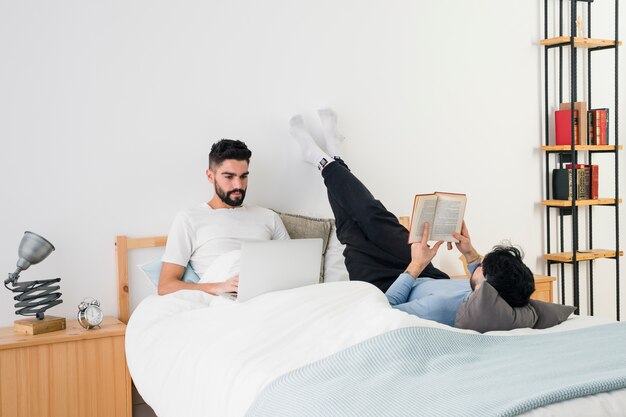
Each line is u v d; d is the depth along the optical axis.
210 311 2.37
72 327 2.75
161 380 2.21
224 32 3.20
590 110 4.09
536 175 4.14
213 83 3.19
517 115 4.05
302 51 3.38
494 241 3.99
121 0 2.98
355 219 3.17
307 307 2.12
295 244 2.46
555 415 1.38
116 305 3.01
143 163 3.05
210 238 3.00
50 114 2.88
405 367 1.64
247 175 3.11
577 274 4.06
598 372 1.58
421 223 2.57
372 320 1.88
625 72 4.49
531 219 4.13
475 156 3.91
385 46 3.61
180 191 3.13
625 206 4.50
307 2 3.39
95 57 2.95
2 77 2.79
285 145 3.36
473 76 3.88
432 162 3.77
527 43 4.07
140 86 3.04
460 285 2.45
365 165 3.57
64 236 2.91
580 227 4.33
